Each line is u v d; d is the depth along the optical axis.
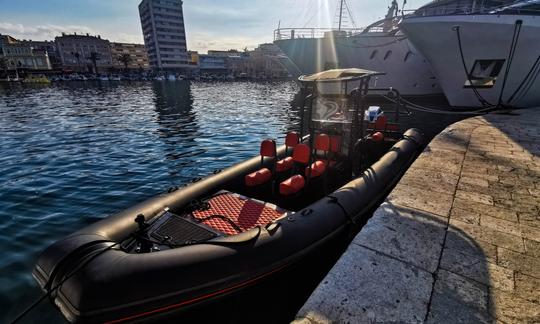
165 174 7.99
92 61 96.12
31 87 50.91
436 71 13.29
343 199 3.90
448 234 2.78
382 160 5.39
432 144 6.20
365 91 5.05
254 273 2.74
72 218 5.47
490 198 3.56
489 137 6.85
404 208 3.29
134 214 3.44
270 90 48.00
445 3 14.96
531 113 10.70
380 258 2.43
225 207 3.89
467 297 2.03
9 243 4.59
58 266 2.57
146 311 2.34
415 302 1.99
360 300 2.00
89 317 2.25
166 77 92.25
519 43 10.96
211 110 21.84
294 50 19.44
